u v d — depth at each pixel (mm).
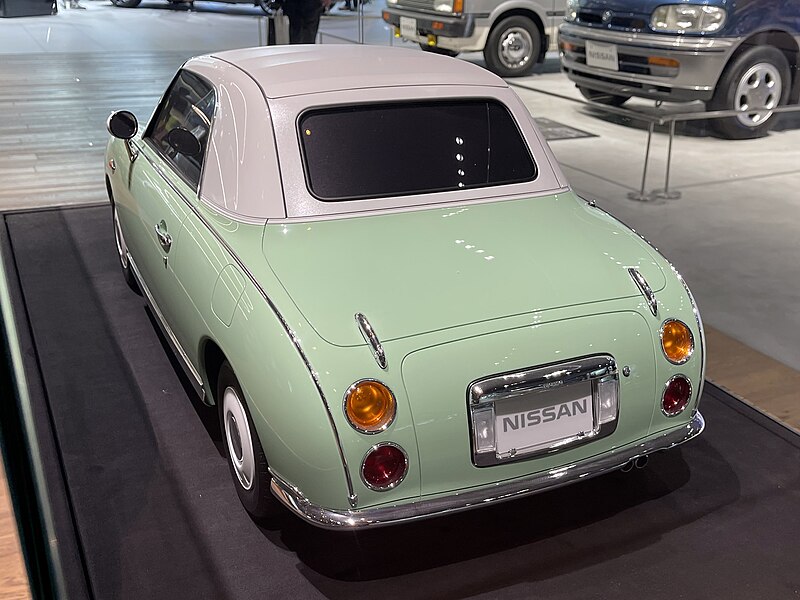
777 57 6391
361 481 2012
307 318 2127
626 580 2293
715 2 6121
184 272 2637
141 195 3240
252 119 2666
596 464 2238
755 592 2252
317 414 1991
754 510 2582
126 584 2244
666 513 2570
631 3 6551
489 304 2219
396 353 2055
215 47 10289
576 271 2400
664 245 4699
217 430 2961
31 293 4016
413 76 2938
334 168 2629
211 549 2385
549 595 2234
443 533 2477
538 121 7062
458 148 2805
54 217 5051
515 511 2580
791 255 4578
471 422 2074
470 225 2582
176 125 3215
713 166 6148
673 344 2330
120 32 11508
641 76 6574
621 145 6598
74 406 3086
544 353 2150
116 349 3508
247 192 2562
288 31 8367
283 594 2225
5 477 2500
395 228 2527
